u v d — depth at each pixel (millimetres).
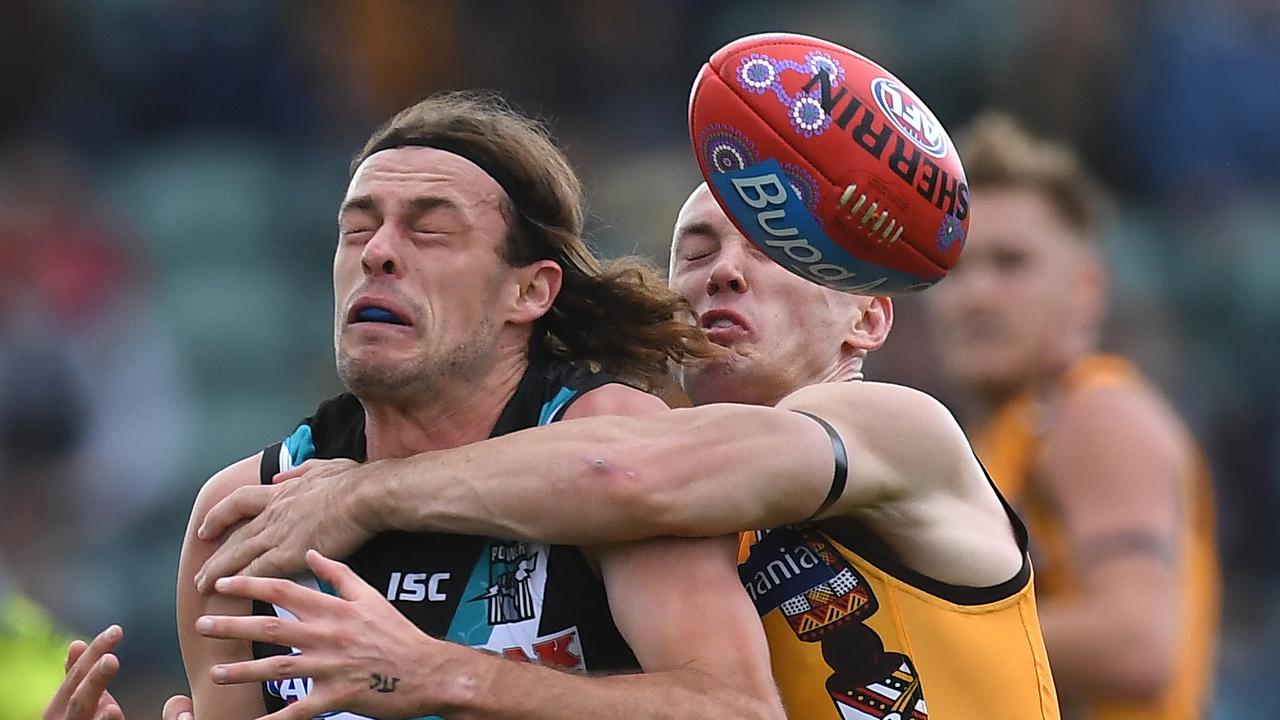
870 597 11773
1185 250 38875
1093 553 17516
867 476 11383
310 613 10398
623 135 41750
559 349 12602
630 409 11758
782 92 11281
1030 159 19359
